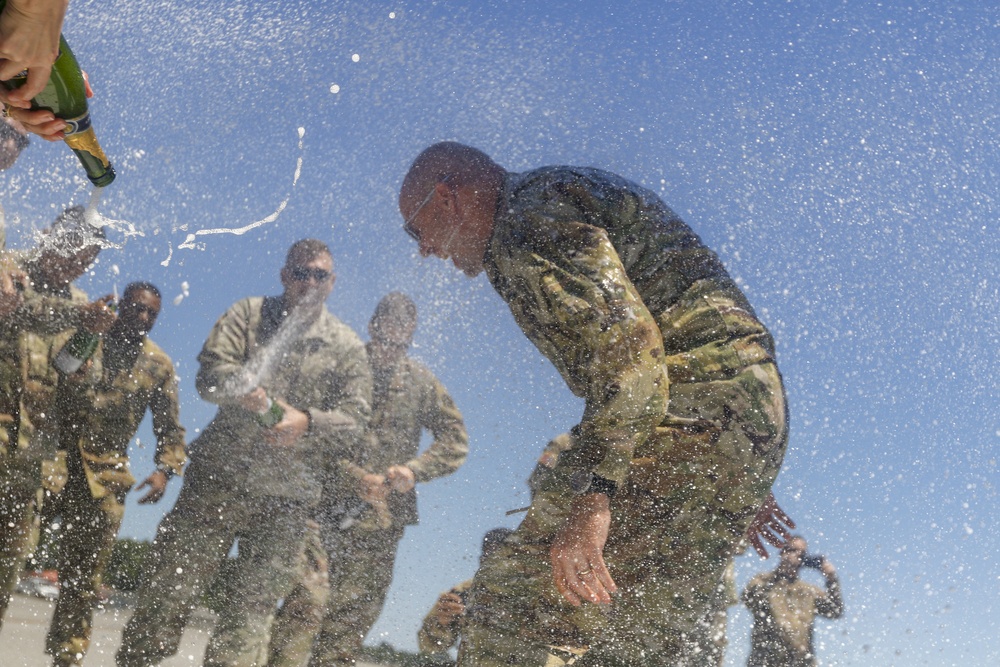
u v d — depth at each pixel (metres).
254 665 3.89
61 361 3.82
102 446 4.21
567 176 2.74
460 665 2.78
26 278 3.80
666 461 2.66
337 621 4.07
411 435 4.27
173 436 4.43
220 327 4.29
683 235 2.79
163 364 4.38
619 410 2.46
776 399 2.72
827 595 3.92
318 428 4.18
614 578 2.72
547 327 2.59
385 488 4.20
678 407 2.66
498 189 2.82
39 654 3.80
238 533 4.09
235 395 4.12
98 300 3.99
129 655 3.91
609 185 2.75
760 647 3.90
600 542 2.49
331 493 4.19
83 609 3.98
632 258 2.70
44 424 3.75
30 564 4.19
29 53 1.80
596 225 2.67
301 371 4.25
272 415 4.12
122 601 4.10
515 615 2.74
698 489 2.69
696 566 2.74
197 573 3.99
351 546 4.10
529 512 2.71
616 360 2.47
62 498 4.16
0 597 3.55
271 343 4.29
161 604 3.95
